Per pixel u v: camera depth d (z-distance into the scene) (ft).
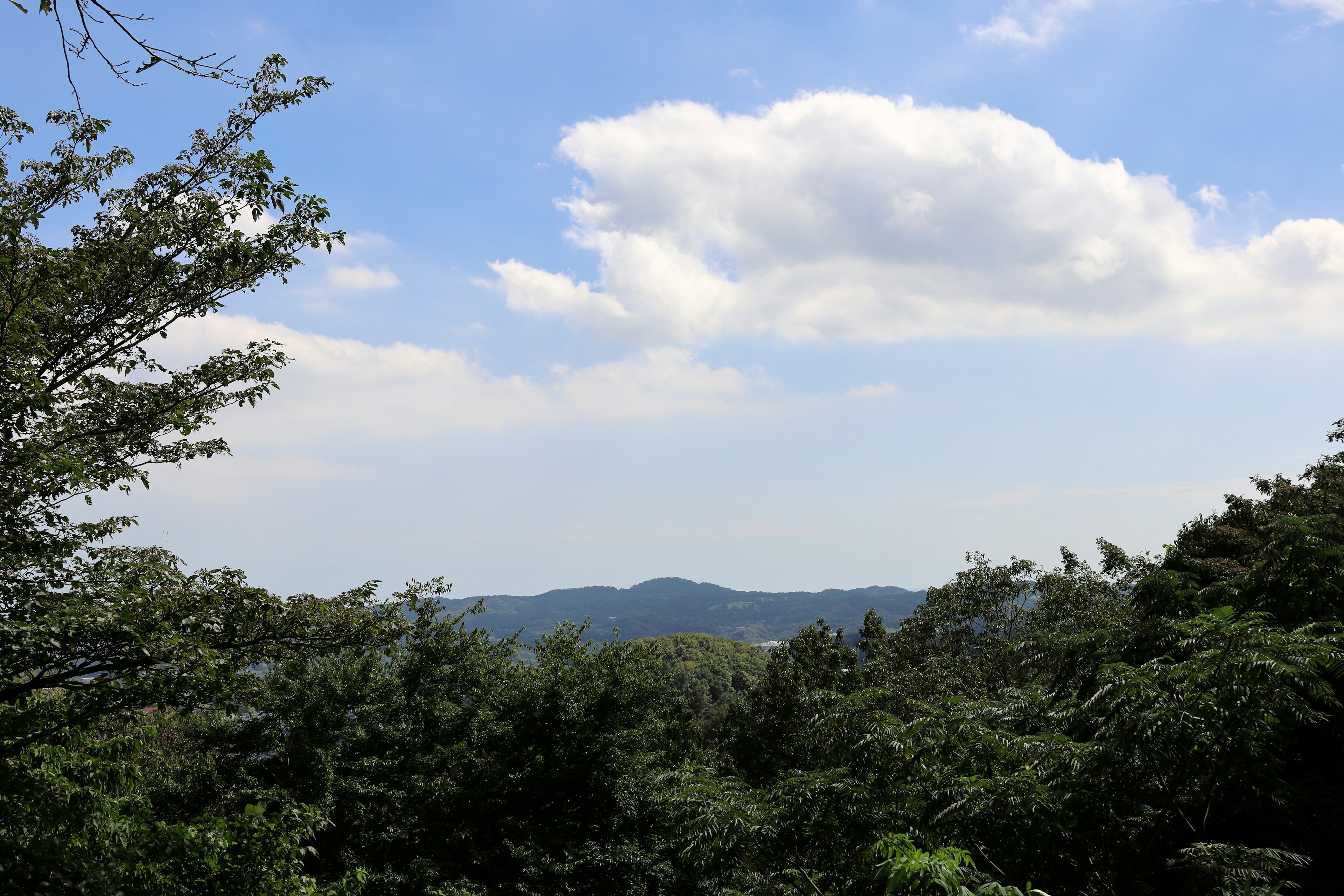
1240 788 27.09
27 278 28.53
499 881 57.72
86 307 32.12
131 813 34.73
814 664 137.18
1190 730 25.66
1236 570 57.00
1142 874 26.86
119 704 26.27
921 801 30.78
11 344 26.40
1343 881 25.90
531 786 62.03
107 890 26.71
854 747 32.07
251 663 32.50
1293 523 35.06
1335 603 33.96
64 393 31.60
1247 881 19.53
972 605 104.99
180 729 58.23
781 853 31.37
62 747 32.32
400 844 57.82
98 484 32.76
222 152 32.86
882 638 142.61
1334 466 70.69
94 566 29.78
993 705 35.29
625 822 63.05
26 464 27.20
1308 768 32.55
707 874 33.24
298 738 58.85
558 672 67.72
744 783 36.86
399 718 67.00
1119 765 27.45
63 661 25.35
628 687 67.67
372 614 35.12
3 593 24.88
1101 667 30.91
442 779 59.93
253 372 35.70
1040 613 96.12
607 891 58.44
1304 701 26.14
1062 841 26.55
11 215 27.48
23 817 27.55
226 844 31.14
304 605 32.99
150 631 26.14
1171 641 34.42
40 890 25.03
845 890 28.78
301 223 33.88
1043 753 29.14
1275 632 26.68
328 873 52.95
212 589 29.63
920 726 31.68
